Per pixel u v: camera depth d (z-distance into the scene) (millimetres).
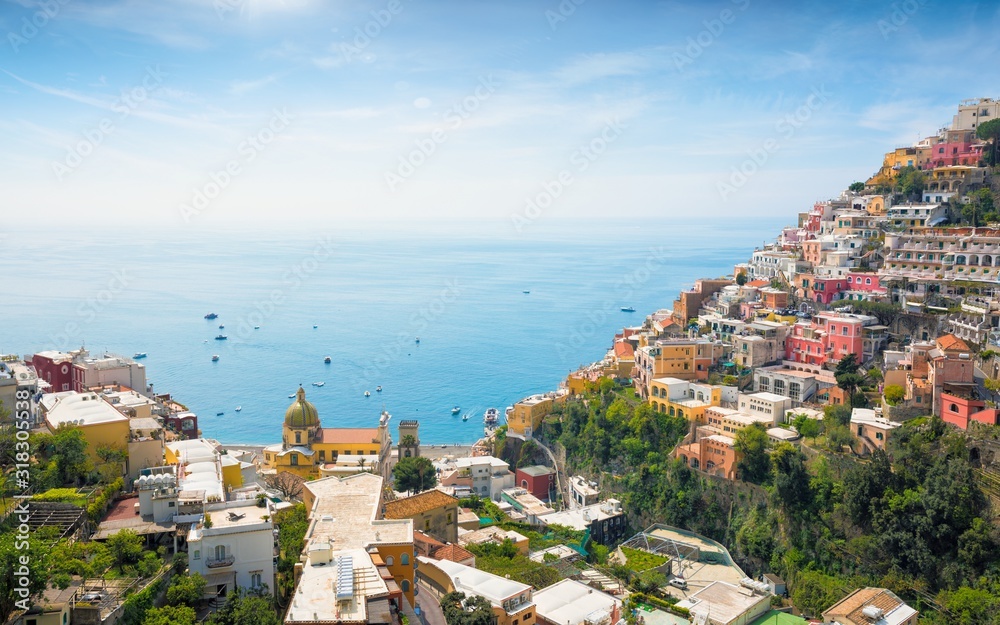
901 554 153250
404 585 101625
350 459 192625
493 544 155250
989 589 140625
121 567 94625
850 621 134625
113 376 197250
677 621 136500
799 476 172500
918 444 163500
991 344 182625
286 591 100688
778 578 168875
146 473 120938
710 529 189625
